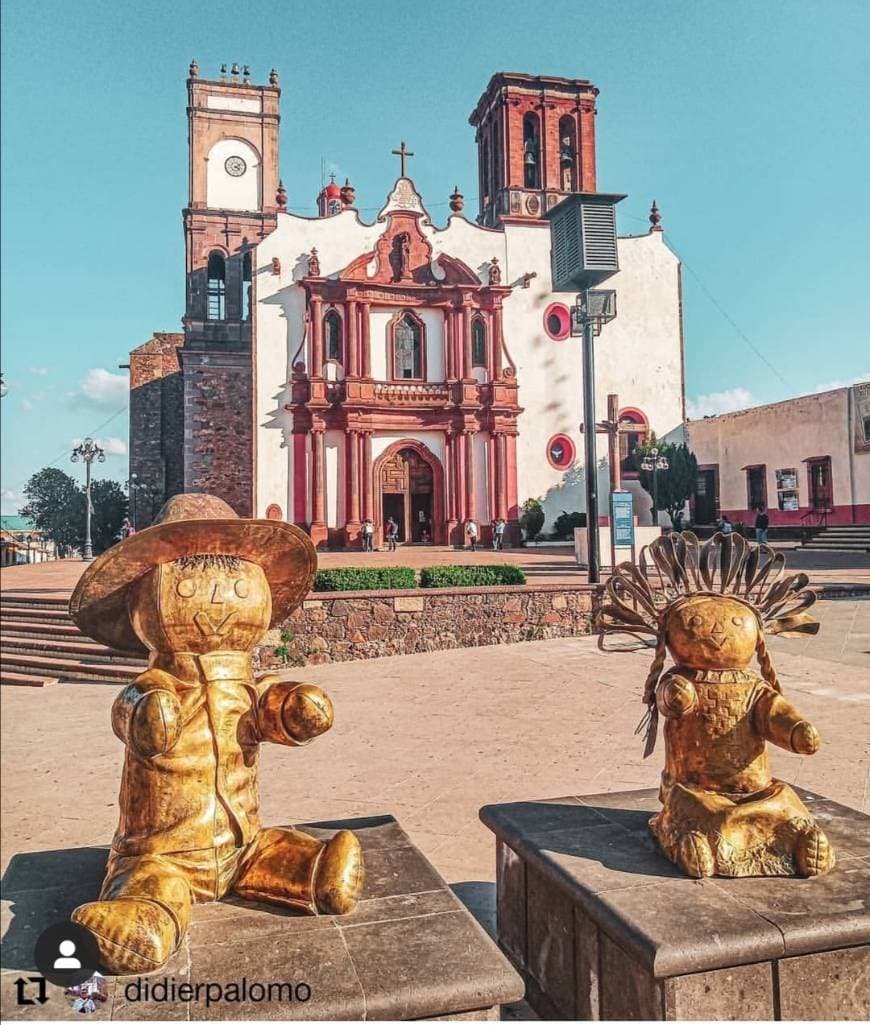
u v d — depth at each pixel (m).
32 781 6.04
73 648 12.14
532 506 31.56
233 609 2.78
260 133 35.28
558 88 33.00
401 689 9.47
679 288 23.47
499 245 32.53
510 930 3.61
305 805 5.52
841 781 4.68
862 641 7.22
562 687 8.99
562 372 32.59
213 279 35.25
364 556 25.19
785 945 2.49
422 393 31.28
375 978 2.34
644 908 2.68
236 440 30.69
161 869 2.62
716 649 3.02
